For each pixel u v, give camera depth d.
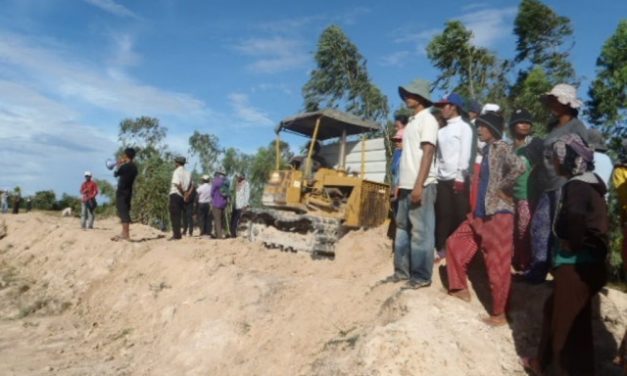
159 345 8.30
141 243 12.96
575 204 4.66
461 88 23.70
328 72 27.84
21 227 17.44
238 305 8.04
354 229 10.63
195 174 38.69
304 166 11.31
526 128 6.23
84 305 11.19
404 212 6.51
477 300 6.05
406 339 5.29
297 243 10.40
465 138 6.14
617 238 13.88
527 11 22.88
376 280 7.54
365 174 11.26
